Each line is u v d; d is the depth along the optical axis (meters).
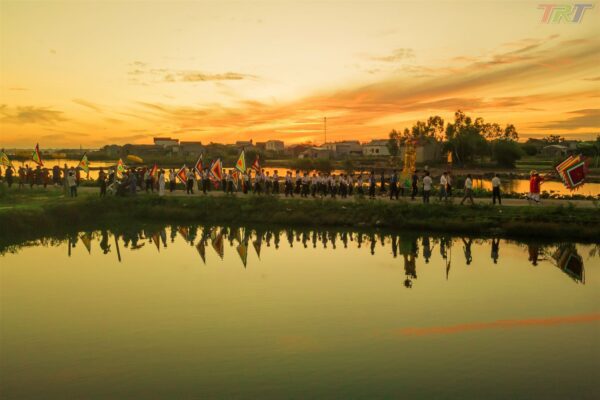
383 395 10.33
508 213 27.73
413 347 12.75
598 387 10.67
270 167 106.44
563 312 15.20
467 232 27.00
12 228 27.86
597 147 79.06
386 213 29.83
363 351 12.52
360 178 38.12
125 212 35.09
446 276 19.17
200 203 34.53
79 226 31.70
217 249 24.69
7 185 44.50
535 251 23.20
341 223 30.27
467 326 14.15
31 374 11.38
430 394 10.38
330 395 10.35
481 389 10.60
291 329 13.95
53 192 39.47
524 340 13.16
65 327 14.21
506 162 84.62
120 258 22.80
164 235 28.89
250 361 11.97
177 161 104.44
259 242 26.42
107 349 12.70
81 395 10.42
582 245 24.28
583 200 32.59
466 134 90.38
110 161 121.00
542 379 11.05
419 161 95.69
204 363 11.88
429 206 29.72
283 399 10.19
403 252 23.45
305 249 24.41
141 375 11.29
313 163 93.75
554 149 115.94
